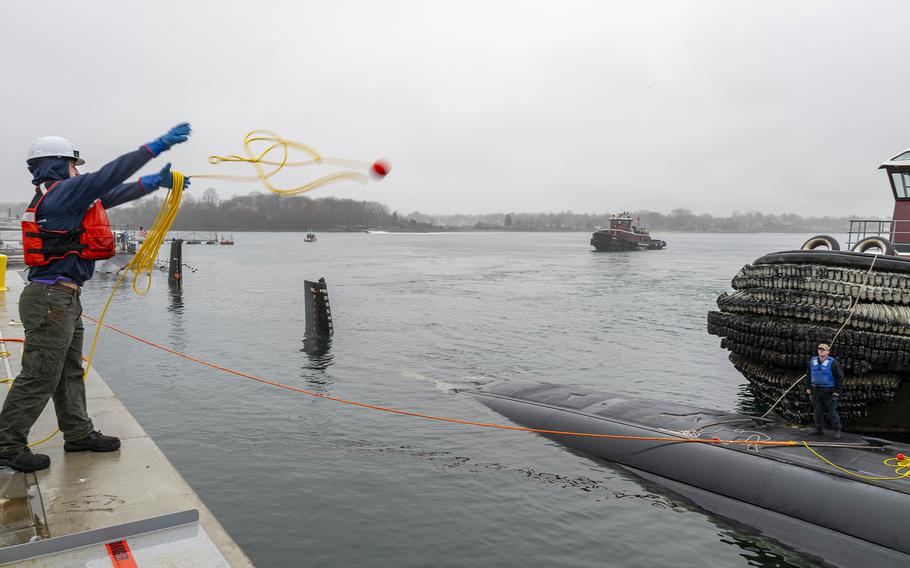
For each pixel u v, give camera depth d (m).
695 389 20.73
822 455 11.66
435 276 64.94
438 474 13.16
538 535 10.85
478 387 19.45
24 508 4.94
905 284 13.85
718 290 50.91
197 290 49.88
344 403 18.12
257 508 11.53
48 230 5.34
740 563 10.16
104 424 6.98
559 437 15.13
